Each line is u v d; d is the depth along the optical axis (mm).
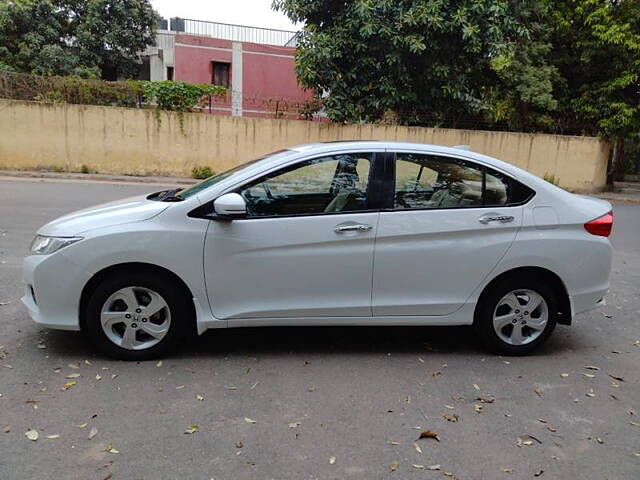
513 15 15633
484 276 4086
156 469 2660
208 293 3801
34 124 15656
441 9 14719
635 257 8391
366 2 14438
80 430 2965
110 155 16250
